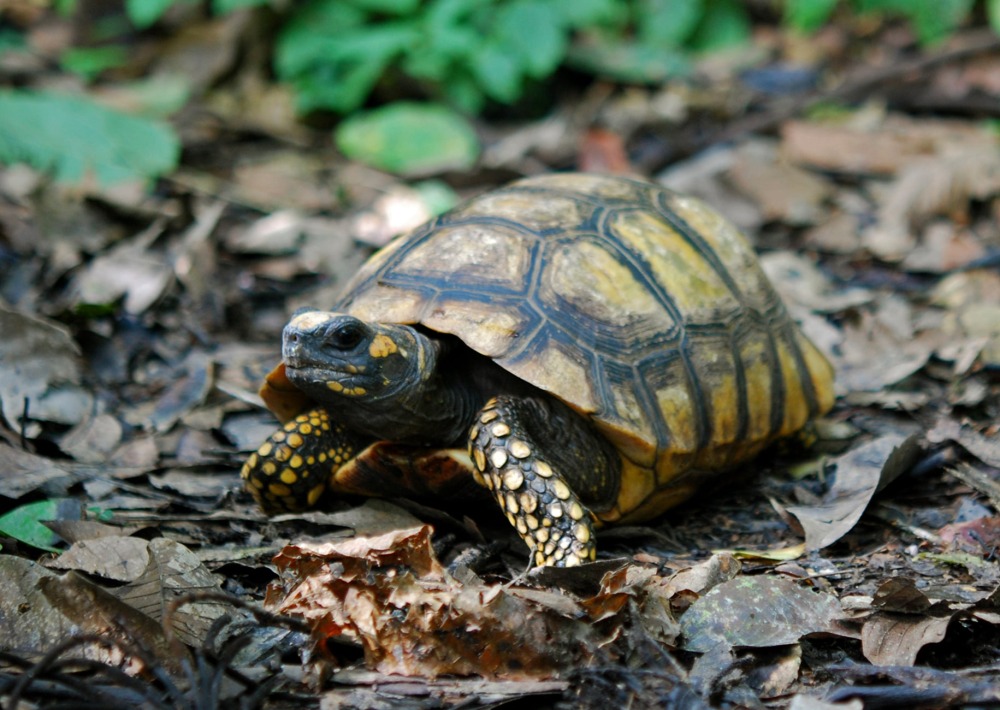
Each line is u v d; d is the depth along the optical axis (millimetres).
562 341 3377
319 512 3672
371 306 3553
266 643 2801
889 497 3875
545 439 3402
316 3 8492
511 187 4125
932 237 6344
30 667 2441
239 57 8555
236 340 5309
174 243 5922
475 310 3396
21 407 4172
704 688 2607
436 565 2828
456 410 3502
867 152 7594
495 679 2689
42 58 8609
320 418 3656
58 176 6059
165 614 2490
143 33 9133
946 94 8461
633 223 3877
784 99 8758
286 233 6137
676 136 8273
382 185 7312
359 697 2627
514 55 8266
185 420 4402
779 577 3082
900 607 2895
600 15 8477
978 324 5102
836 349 5211
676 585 3088
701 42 9867
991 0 9078
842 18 9930
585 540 3180
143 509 3705
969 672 2736
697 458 3635
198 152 7520
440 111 7988
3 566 2918
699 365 3658
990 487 3754
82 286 5332
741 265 4145
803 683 2756
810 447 4312
